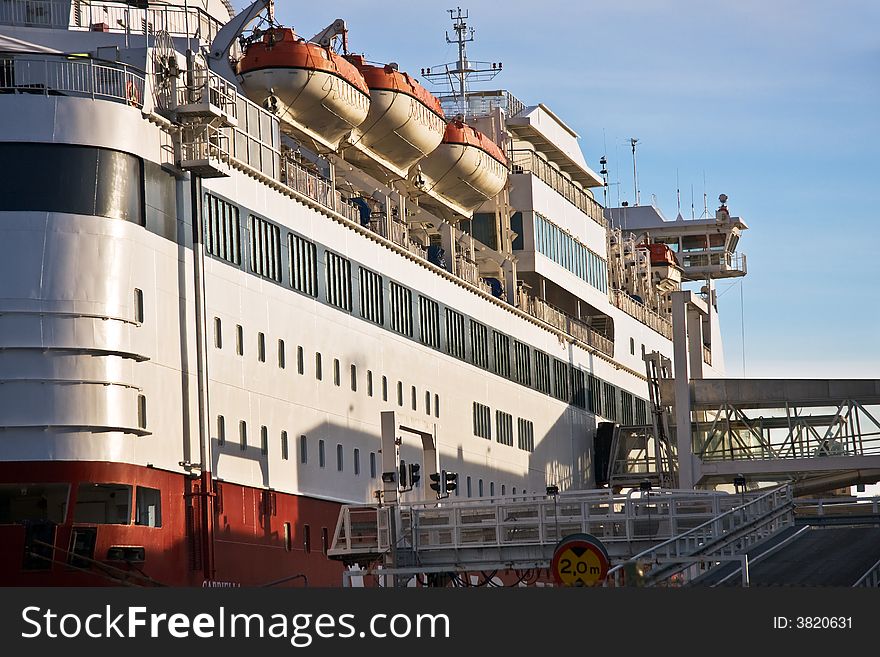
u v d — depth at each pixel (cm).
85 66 6294
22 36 7156
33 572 5762
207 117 6444
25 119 5891
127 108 6116
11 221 5825
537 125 11525
